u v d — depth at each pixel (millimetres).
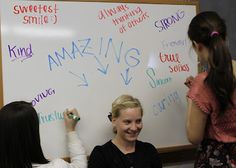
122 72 1514
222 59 1142
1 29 1348
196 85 1233
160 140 1583
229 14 1848
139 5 1544
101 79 1481
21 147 1029
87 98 1460
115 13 1503
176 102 1611
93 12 1469
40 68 1395
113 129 1457
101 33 1481
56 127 1416
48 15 1408
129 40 1527
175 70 1608
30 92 1381
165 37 1590
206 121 1250
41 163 1089
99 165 1333
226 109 1208
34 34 1389
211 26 1186
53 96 1413
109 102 1491
